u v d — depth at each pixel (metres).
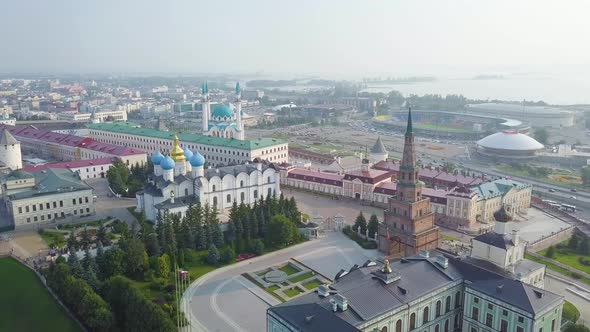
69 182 197.00
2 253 156.50
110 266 135.12
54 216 189.62
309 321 90.44
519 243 124.25
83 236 156.00
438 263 116.81
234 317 121.06
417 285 107.31
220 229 163.00
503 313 102.06
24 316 118.38
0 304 123.94
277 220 165.88
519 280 106.75
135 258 138.00
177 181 189.25
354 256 160.25
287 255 160.38
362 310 95.81
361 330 92.19
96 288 125.31
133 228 159.25
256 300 130.12
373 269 115.69
